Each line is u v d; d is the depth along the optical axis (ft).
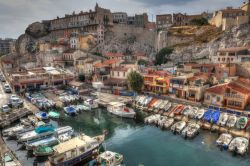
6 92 266.98
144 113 209.15
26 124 169.07
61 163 115.75
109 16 526.16
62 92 272.92
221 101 200.85
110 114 210.18
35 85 289.53
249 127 153.99
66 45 450.71
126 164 124.67
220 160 127.54
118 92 265.34
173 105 205.46
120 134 166.91
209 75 257.96
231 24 387.34
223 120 167.43
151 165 123.65
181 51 405.18
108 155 120.26
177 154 135.33
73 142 127.95
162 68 348.79
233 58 292.20
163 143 150.10
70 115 205.67
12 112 193.88
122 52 474.90
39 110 210.18
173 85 244.42
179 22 536.01
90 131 171.83
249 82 228.02
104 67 324.39
